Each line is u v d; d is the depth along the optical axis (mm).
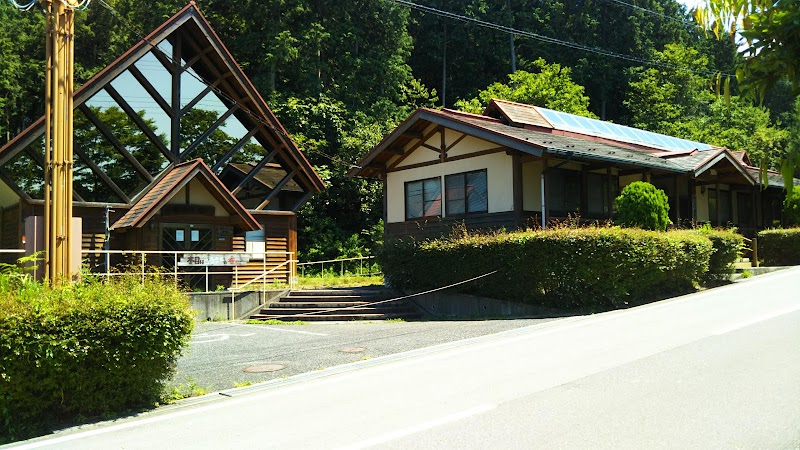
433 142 20875
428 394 7324
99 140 18703
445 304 16672
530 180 18719
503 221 18422
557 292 14414
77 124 18422
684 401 6449
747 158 30891
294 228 22781
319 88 38469
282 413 6898
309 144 34500
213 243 19516
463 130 18609
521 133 19312
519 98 42969
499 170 18766
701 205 26047
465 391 7348
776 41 3045
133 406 7449
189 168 18156
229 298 17109
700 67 51094
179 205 18609
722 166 24188
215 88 21000
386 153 21672
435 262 17062
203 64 21266
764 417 5836
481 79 54312
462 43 54438
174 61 20047
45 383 6633
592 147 19469
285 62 37000
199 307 16594
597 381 7430
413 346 10953
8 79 35812
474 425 6004
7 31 39188
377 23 43531
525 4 55438
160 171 19641
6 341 6367
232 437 6070
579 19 54031
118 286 7844
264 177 23641
